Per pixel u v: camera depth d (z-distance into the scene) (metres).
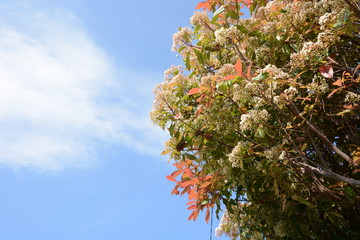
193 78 4.58
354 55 3.92
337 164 4.06
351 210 4.12
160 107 4.30
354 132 3.85
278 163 3.53
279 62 4.14
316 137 3.99
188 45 4.77
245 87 3.23
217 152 4.16
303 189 3.76
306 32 3.77
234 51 4.36
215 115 3.86
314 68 3.50
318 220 4.02
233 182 4.13
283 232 3.96
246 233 4.55
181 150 4.42
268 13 4.15
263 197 4.05
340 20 3.32
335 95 3.87
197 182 4.24
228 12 4.22
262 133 3.31
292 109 3.34
